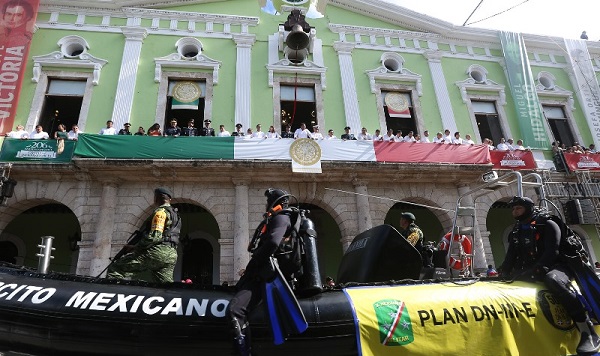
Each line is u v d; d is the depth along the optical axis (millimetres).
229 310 2805
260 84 14344
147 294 3012
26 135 12156
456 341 3125
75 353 2766
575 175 14430
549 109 16719
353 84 14969
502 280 3760
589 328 3449
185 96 13867
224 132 12789
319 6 15195
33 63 13258
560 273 3576
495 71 16688
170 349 2768
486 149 13422
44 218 14211
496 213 16312
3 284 3061
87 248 11164
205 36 14680
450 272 5664
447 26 16656
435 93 15586
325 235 15016
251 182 12281
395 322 3080
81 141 11352
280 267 3139
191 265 14414
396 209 15742
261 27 15227
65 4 14141
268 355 2865
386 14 16406
